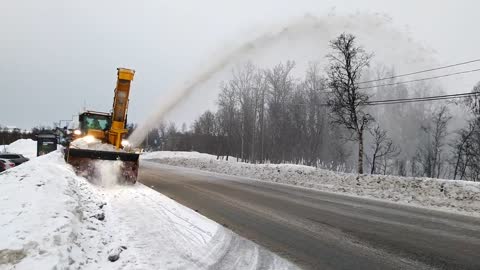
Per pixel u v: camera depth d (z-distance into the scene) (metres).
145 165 31.98
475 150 35.09
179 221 7.75
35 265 4.04
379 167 48.88
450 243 6.82
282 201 11.66
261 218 8.80
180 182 16.86
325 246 6.46
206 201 11.21
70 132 16.94
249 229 7.61
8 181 9.23
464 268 5.41
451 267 5.45
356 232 7.57
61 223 5.41
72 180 9.59
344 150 47.66
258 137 50.75
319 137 47.25
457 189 13.30
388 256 5.94
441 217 9.62
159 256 5.34
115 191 11.57
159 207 9.19
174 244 6.00
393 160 49.62
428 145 44.16
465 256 6.00
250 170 23.77
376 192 14.55
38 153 37.84
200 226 7.49
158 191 13.27
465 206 11.41
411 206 11.55
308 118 48.06
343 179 17.88
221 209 9.88
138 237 6.25
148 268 4.78
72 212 6.26
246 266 5.29
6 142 75.12
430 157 43.19
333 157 48.38
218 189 14.44
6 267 4.01
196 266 5.13
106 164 13.25
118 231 6.57
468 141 37.31
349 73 23.81
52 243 4.65
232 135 53.25
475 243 6.85
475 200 12.05
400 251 6.23
